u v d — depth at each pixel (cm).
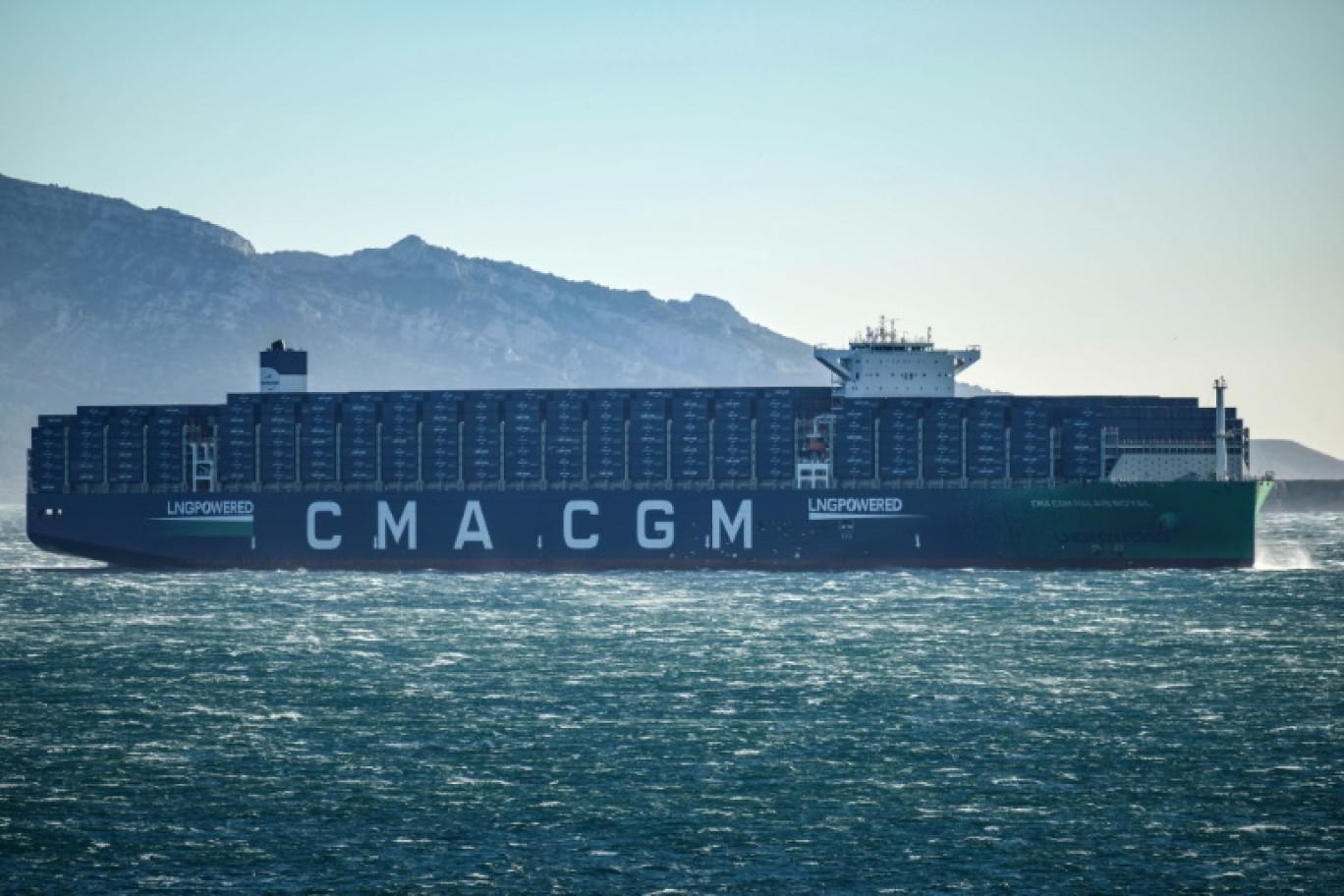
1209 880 10619
